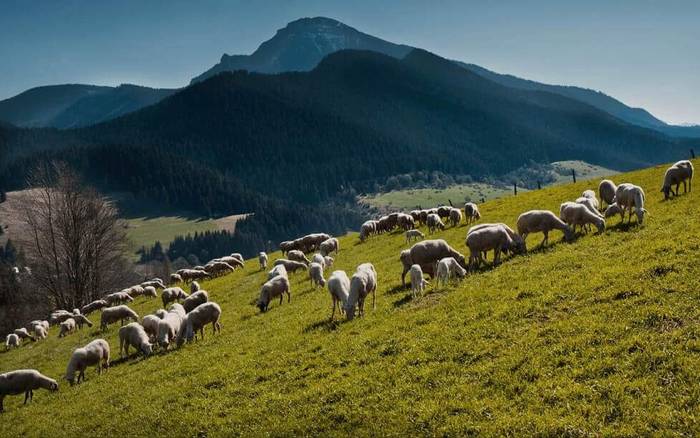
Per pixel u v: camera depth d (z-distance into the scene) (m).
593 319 17.12
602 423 12.65
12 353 41.91
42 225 70.75
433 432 14.12
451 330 19.36
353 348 20.38
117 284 85.88
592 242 25.19
